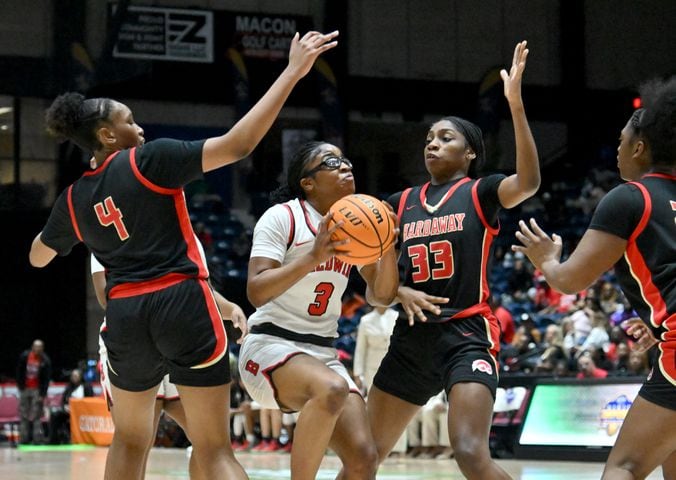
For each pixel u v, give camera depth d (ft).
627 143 16.02
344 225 17.34
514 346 56.49
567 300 67.10
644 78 100.68
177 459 49.21
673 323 14.48
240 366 18.98
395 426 19.36
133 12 90.99
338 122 96.27
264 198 96.02
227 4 94.48
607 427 42.34
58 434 71.46
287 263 18.89
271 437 55.77
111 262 16.58
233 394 60.49
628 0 100.99
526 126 17.66
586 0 100.07
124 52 90.02
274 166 97.30
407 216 19.88
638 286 15.05
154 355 16.47
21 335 92.02
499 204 18.85
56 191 89.81
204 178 96.17
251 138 15.43
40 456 54.60
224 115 95.04
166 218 16.20
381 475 37.50
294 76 15.55
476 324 18.74
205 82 94.02
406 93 99.09
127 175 16.15
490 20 100.17
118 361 16.62
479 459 17.11
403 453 48.80
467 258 18.90
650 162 15.65
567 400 44.16
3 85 85.61
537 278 75.20
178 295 16.03
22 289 92.22
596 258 15.01
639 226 14.87
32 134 89.25
